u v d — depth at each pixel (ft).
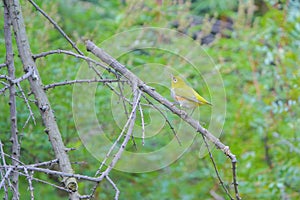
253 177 37.06
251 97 39.47
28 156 33.42
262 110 38.40
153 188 37.63
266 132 37.70
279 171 36.50
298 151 36.42
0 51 32.99
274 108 37.37
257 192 35.88
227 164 38.14
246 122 38.32
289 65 38.78
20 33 19.97
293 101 37.45
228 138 38.65
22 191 29.91
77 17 45.91
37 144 32.71
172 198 37.78
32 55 19.86
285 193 35.55
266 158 38.22
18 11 19.99
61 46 35.22
